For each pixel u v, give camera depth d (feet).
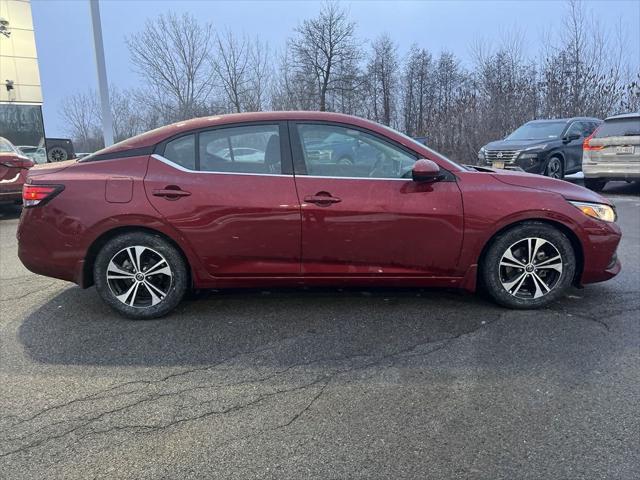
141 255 12.50
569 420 8.28
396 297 14.12
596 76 57.06
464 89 79.92
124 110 97.81
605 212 12.87
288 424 8.32
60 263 12.32
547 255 12.84
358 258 12.41
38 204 12.19
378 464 7.33
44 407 8.91
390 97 133.28
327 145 12.50
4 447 7.82
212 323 12.53
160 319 12.83
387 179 12.37
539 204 12.36
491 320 12.42
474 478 7.02
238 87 86.33
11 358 10.82
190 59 82.99
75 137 119.03
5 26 67.36
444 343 11.20
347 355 10.73
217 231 12.14
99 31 38.32
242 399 9.08
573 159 39.34
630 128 33.35
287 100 94.68
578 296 14.02
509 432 8.00
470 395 9.07
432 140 64.59
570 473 7.07
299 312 13.14
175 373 10.08
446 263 12.55
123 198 12.05
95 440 7.97
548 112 57.16
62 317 13.14
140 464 7.40
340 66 111.86
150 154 12.43
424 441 7.82
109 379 9.88
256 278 12.54
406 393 9.20
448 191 12.32
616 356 10.45
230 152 12.46
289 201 12.08
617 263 13.43
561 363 10.19
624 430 8.00
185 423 8.38
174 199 12.06
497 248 12.62
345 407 8.78
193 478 7.11
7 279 16.89
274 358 10.65
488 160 39.40
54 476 7.18
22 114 61.36
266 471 7.23
